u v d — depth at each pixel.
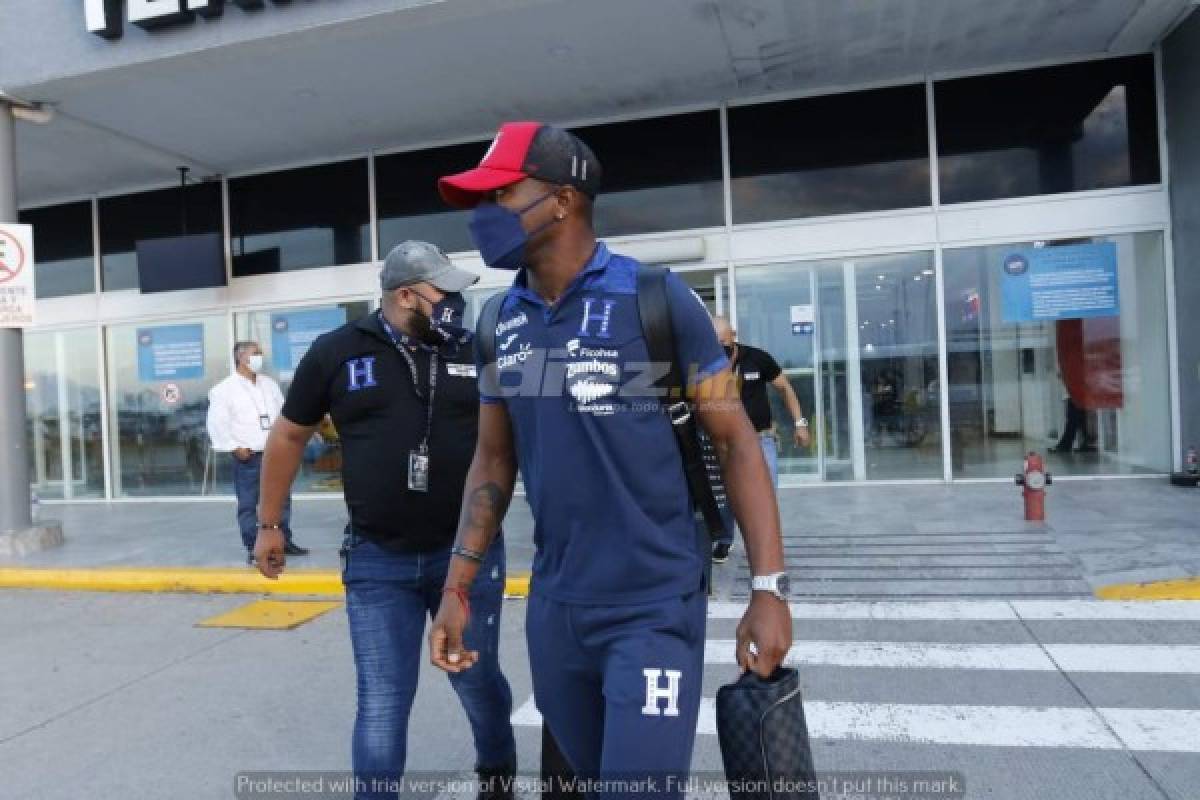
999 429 9.87
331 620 6.17
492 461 2.32
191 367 12.32
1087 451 9.72
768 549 1.96
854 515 8.21
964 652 4.85
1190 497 8.23
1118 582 5.79
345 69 8.84
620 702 1.90
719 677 4.72
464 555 2.30
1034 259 9.69
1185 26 8.65
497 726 3.13
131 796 3.54
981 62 9.52
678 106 10.37
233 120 10.05
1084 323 9.65
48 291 12.87
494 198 2.02
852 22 8.32
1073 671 4.49
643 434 1.94
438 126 10.63
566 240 2.03
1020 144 9.68
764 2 7.82
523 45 8.50
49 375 12.96
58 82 8.60
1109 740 3.68
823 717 4.05
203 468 12.38
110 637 5.96
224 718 4.37
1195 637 4.89
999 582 6.05
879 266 10.05
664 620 1.94
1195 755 3.52
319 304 11.71
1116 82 9.46
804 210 10.16
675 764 1.90
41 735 4.23
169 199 12.34
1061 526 7.17
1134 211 9.44
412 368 2.93
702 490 2.04
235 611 6.50
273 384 7.93
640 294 1.95
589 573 1.98
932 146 9.82
